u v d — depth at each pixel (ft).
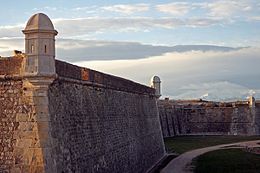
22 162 63.00
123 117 110.01
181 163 149.79
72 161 71.31
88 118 82.12
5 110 65.46
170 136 267.59
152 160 141.49
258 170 135.44
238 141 232.73
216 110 293.64
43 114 63.87
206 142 227.20
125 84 114.93
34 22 62.69
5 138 64.69
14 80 65.51
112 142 96.32
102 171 86.07
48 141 63.31
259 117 295.48
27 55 63.05
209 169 137.59
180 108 292.40
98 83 89.97
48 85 63.93
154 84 167.84
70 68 74.02
